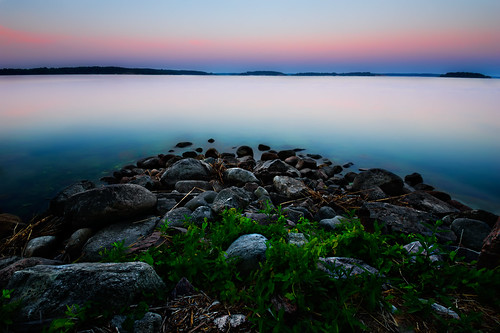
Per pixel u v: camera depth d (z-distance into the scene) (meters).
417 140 23.66
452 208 8.96
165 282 3.22
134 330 2.47
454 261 3.51
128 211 6.63
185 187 9.46
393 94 70.12
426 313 2.57
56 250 6.39
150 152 19.53
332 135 25.70
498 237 3.40
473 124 29.75
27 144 21.06
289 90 85.88
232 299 2.80
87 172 15.11
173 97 58.41
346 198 9.50
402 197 9.62
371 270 3.17
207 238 4.32
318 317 2.54
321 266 3.12
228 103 49.28
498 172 15.81
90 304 2.58
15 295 2.76
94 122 30.59
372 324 2.54
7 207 10.45
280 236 4.05
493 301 2.77
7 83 104.31
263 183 11.06
